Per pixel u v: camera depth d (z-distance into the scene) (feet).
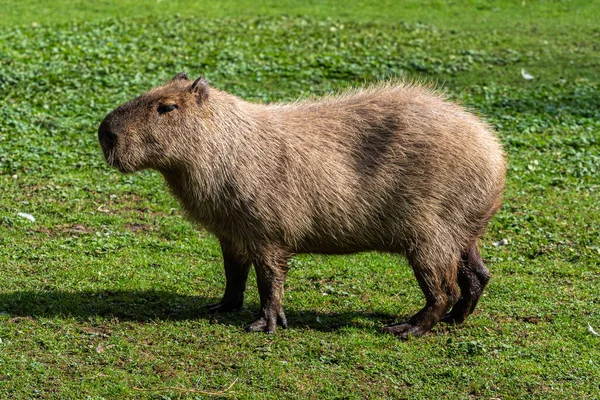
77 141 46.75
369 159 26.11
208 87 25.54
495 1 89.81
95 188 40.32
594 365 25.14
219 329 26.50
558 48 72.54
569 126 53.21
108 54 64.49
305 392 22.91
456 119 26.63
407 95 27.35
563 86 62.34
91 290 29.32
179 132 25.29
